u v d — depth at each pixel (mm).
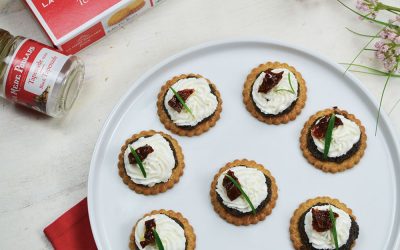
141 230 407
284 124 446
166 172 425
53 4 445
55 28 446
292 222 417
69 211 436
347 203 423
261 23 486
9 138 460
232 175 417
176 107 436
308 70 460
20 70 429
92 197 419
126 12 472
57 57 435
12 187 449
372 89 465
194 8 492
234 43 461
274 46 461
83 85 472
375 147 436
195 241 418
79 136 462
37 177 452
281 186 430
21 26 484
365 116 446
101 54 480
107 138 442
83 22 450
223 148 442
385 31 440
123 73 477
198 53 461
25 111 466
